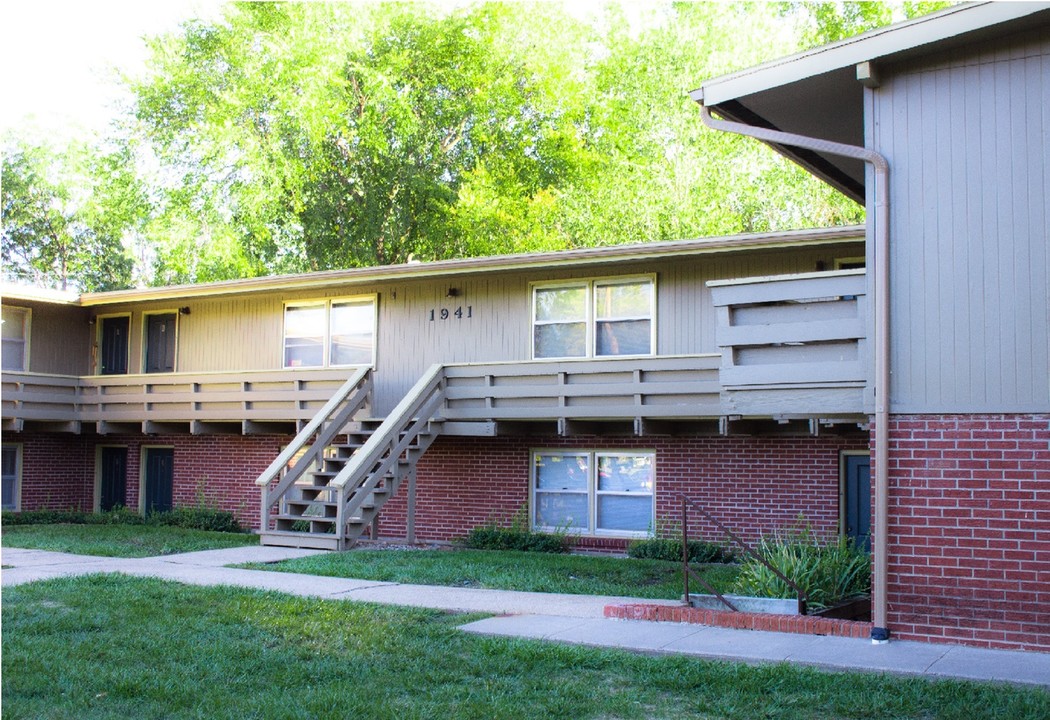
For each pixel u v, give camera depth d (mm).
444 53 34125
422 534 19188
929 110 9141
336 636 8984
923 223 9086
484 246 32438
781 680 7430
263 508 16656
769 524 15953
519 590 12008
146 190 34469
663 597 11516
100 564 13906
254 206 30656
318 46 31625
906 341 9086
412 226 33688
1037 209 8672
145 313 22859
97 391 22031
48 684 7332
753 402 10445
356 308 19938
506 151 34281
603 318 17266
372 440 16484
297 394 19328
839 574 11047
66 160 37438
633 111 32188
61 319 23125
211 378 20531
